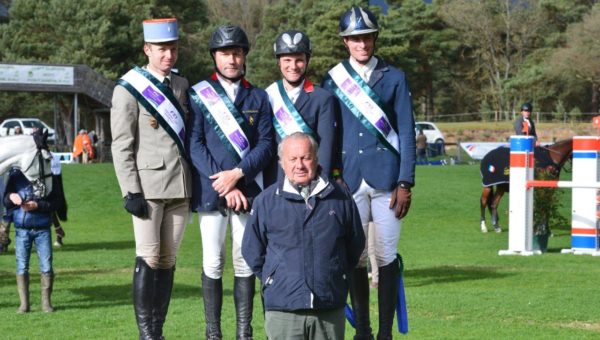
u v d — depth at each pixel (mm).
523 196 15328
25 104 61438
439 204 24516
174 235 7465
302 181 5715
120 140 7246
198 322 9188
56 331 8836
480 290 11164
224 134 7137
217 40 7184
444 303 10109
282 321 5664
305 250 5660
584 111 74312
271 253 5727
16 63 47219
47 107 60719
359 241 5820
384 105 7211
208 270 7223
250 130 7168
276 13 76188
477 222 21469
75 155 42719
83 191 27031
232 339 8305
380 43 67062
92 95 48562
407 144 7172
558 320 9188
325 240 5676
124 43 58344
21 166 9859
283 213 5699
